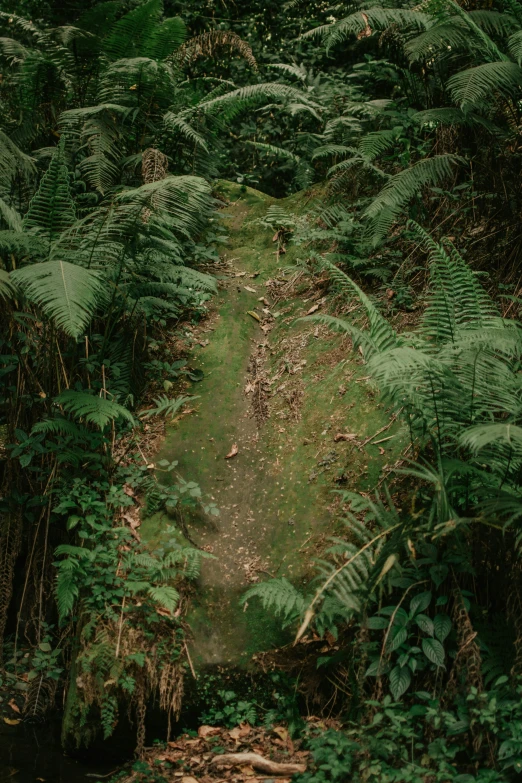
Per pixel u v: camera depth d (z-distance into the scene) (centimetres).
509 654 306
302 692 351
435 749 286
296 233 565
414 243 510
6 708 389
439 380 324
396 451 397
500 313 441
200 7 845
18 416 441
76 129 562
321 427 438
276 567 388
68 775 342
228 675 359
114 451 438
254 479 434
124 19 585
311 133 696
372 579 316
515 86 469
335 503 396
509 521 286
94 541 388
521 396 342
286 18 838
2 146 453
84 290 362
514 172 484
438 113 474
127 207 423
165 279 512
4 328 444
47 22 802
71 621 390
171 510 412
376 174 551
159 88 580
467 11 525
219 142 646
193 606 376
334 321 343
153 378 483
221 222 634
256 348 516
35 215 421
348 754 294
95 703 344
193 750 340
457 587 311
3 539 427
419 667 309
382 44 577
